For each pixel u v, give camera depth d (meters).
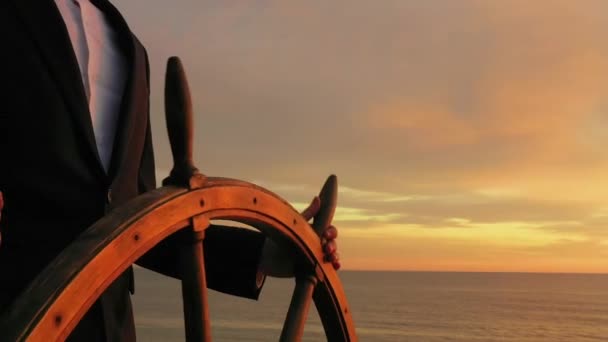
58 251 1.28
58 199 1.29
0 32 1.25
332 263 1.68
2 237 1.23
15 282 1.23
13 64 1.25
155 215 1.13
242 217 1.37
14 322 0.90
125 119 1.46
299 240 1.55
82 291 0.99
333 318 1.72
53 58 1.30
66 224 1.30
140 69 1.57
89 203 1.33
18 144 1.25
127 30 1.59
